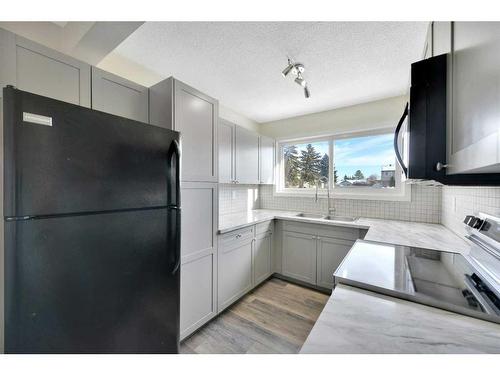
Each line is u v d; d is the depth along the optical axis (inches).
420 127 35.8
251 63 74.2
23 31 54.5
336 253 96.3
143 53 68.7
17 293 29.2
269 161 131.1
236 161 104.5
